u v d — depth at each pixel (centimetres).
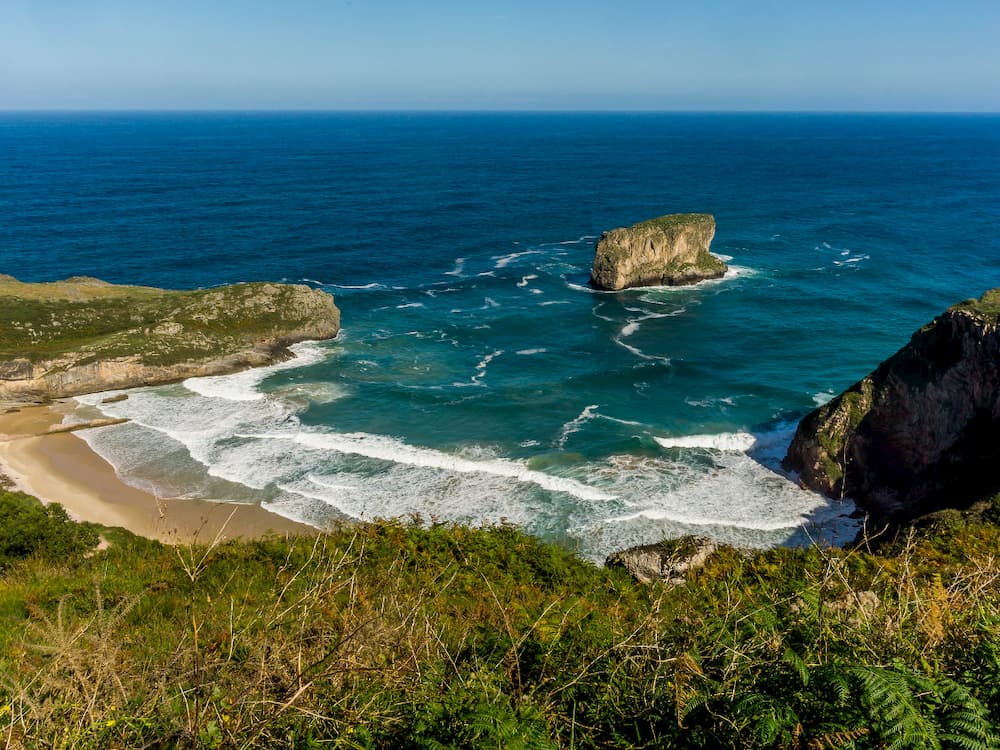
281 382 4756
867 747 408
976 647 501
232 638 559
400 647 577
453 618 866
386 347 5491
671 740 465
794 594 621
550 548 1722
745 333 5681
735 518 3042
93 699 479
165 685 512
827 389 4516
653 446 3744
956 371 3005
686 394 4462
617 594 1327
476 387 4641
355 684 504
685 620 634
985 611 580
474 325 6025
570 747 473
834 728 420
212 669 540
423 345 5538
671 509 3109
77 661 539
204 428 4050
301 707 471
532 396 4462
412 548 1570
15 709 522
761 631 557
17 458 3697
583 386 4616
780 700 447
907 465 3212
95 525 2456
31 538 2044
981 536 1602
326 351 5394
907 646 533
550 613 704
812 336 5569
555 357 5238
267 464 3594
